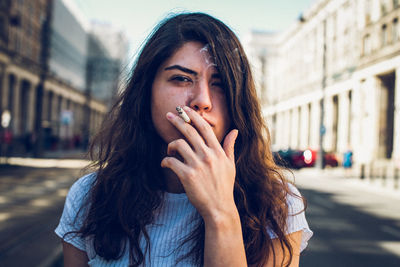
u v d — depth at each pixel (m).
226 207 0.73
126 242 0.93
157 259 0.91
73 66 52.09
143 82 0.93
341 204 9.47
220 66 0.87
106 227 0.93
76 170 17.03
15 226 5.71
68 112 24.66
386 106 26.95
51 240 4.76
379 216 7.81
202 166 0.73
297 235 0.95
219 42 0.88
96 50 71.06
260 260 0.89
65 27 47.06
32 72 35.41
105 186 0.95
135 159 0.96
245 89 0.93
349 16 30.66
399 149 23.66
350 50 30.39
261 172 0.94
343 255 4.75
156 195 0.94
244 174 0.93
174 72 0.86
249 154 0.94
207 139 0.76
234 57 0.91
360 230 6.33
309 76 40.56
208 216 0.72
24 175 14.43
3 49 28.48
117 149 0.99
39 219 6.32
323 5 36.06
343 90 31.66
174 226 0.93
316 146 37.56
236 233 0.73
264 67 61.22
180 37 0.89
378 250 5.03
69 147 42.69
